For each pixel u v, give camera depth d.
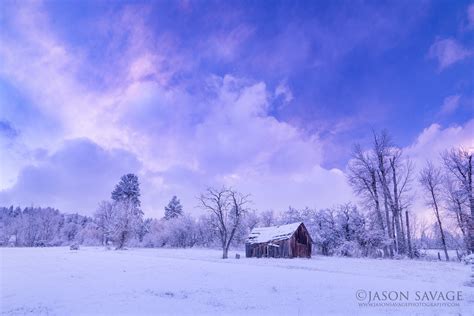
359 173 57.31
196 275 23.28
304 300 14.23
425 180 55.34
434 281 20.89
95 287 17.55
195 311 12.16
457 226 48.44
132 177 114.31
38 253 55.12
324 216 64.81
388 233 54.53
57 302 13.63
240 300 14.20
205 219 93.38
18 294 15.45
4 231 120.06
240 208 56.06
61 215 171.25
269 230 57.72
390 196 54.41
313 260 44.19
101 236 112.44
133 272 25.16
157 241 103.06
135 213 94.81
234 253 65.38
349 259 46.88
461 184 48.22
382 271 27.80
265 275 23.55
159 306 12.96
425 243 78.31
